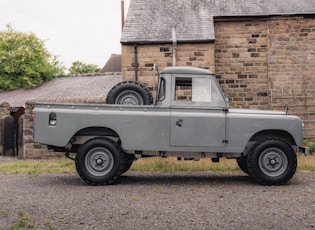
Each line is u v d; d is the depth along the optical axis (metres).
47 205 5.97
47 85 29.92
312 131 14.49
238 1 15.66
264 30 14.88
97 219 5.14
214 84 8.01
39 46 31.28
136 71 14.30
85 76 29.34
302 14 14.58
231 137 7.84
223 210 5.59
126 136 7.83
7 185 7.86
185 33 14.36
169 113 7.87
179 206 5.85
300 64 14.66
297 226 4.78
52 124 7.79
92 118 7.81
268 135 8.12
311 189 7.25
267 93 14.79
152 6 15.88
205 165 10.10
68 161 11.66
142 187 7.53
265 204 5.97
